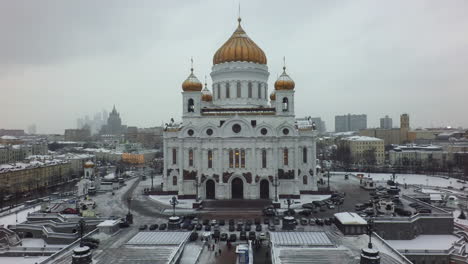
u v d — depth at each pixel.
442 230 85.81
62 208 103.56
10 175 150.00
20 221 97.31
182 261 63.56
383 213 89.88
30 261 73.06
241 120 114.12
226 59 127.00
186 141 117.50
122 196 121.75
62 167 186.50
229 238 74.31
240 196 115.94
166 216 94.44
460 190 145.75
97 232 78.75
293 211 96.12
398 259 60.78
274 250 65.62
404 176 186.88
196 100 119.75
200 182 115.06
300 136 119.38
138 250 66.81
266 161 114.31
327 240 70.88
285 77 118.75
